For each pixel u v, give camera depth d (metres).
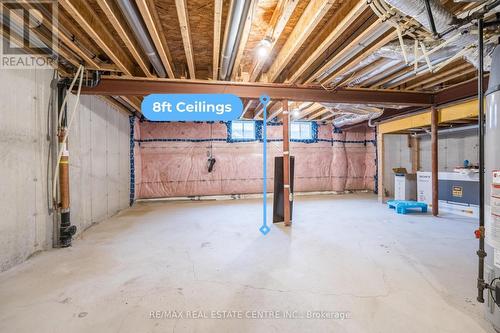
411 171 6.73
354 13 2.06
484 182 1.61
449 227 3.77
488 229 1.55
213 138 7.00
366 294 1.89
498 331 1.46
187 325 1.54
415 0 1.64
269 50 2.75
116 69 3.28
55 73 3.03
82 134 3.65
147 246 2.98
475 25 1.87
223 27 2.69
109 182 4.70
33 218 2.63
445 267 2.34
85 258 2.59
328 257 2.61
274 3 2.28
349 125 7.29
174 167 6.77
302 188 7.54
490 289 1.50
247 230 3.67
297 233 3.49
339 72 3.35
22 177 2.48
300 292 1.92
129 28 2.56
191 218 4.52
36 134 2.69
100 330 1.49
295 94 3.84
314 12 2.17
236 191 7.14
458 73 3.45
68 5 1.93
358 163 7.84
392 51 2.64
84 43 2.78
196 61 3.56
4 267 2.26
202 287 2.00
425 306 1.73
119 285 2.03
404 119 5.29
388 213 4.81
